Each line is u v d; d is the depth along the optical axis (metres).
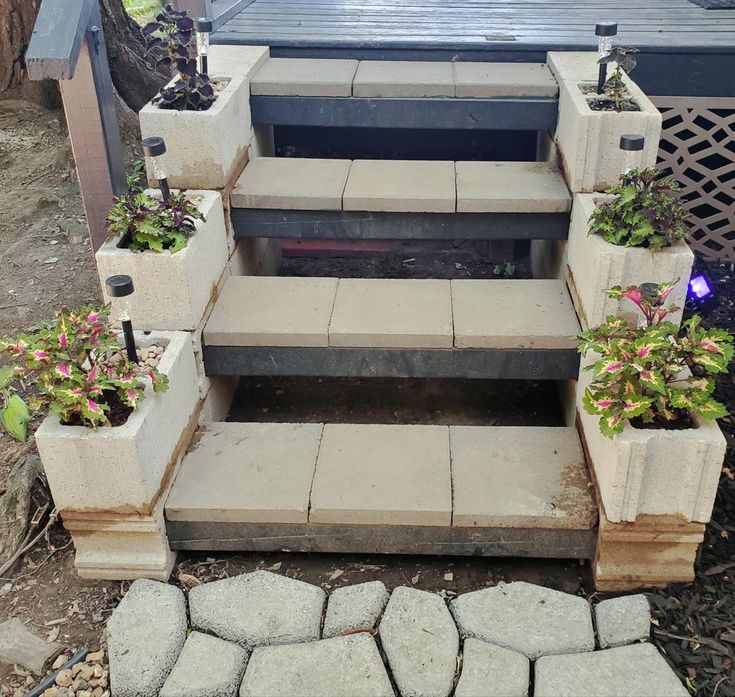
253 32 4.41
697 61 3.98
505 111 3.78
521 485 2.65
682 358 2.43
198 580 2.64
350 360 3.10
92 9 3.25
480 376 3.10
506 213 3.44
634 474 2.31
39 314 4.10
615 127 3.14
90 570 2.62
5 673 2.36
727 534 2.72
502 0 5.55
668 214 2.71
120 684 2.24
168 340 2.83
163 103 3.29
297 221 3.54
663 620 2.42
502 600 2.44
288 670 2.24
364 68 4.05
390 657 2.26
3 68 6.33
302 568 2.70
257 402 3.64
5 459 3.11
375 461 2.78
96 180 3.56
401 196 3.43
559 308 3.17
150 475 2.49
